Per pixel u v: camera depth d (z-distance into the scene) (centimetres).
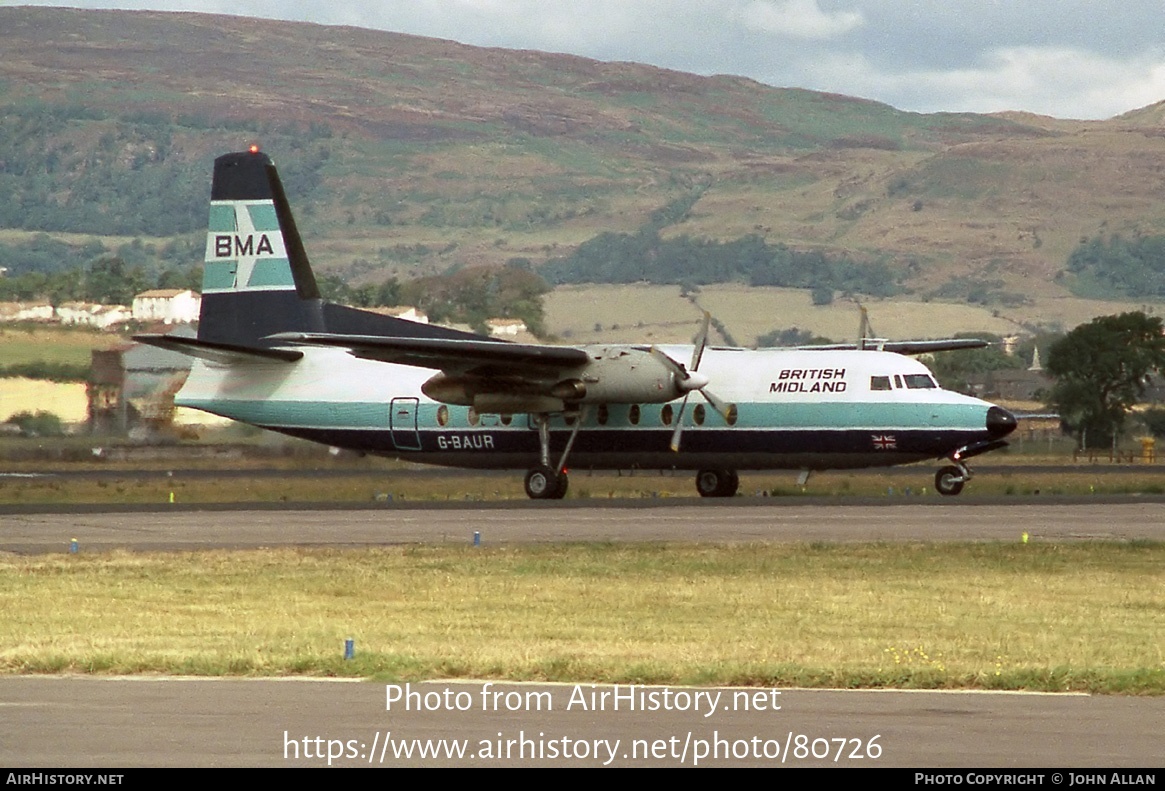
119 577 3225
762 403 5356
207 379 6194
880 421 5206
